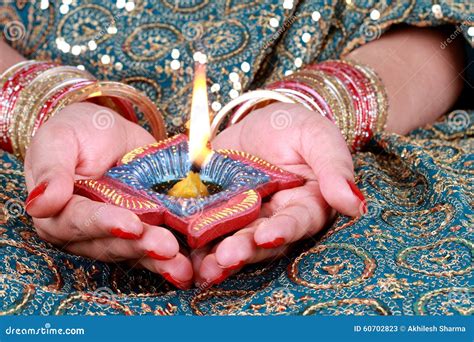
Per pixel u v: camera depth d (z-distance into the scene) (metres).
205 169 0.62
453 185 0.63
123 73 0.78
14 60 0.75
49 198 0.57
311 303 0.55
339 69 0.74
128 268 0.60
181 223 0.57
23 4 0.81
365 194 0.65
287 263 0.60
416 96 0.76
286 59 0.78
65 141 0.61
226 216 0.57
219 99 0.76
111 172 0.60
